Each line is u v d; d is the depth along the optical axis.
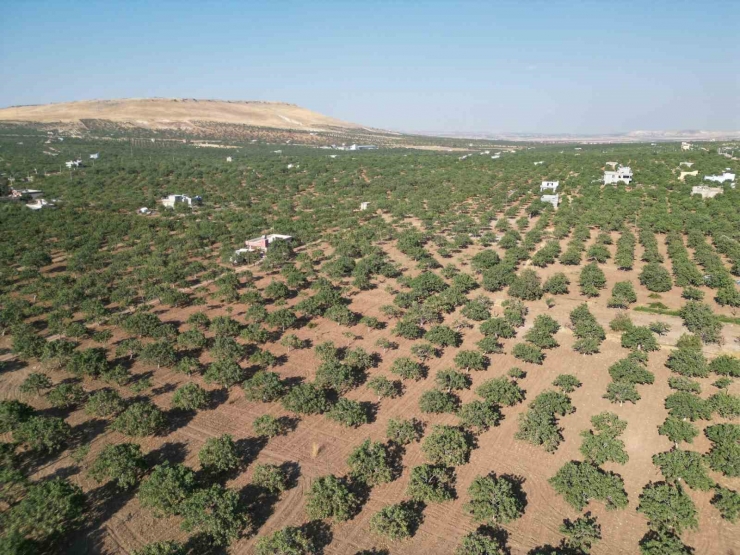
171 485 42.97
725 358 65.94
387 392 60.34
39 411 56.91
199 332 72.00
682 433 52.16
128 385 62.75
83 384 62.91
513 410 58.94
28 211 145.50
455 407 59.06
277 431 53.91
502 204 170.62
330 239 129.12
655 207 152.38
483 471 48.97
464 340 76.75
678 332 78.00
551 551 39.81
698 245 116.00
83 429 54.22
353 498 43.59
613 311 86.38
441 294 89.31
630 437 54.22
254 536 41.03
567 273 105.81
